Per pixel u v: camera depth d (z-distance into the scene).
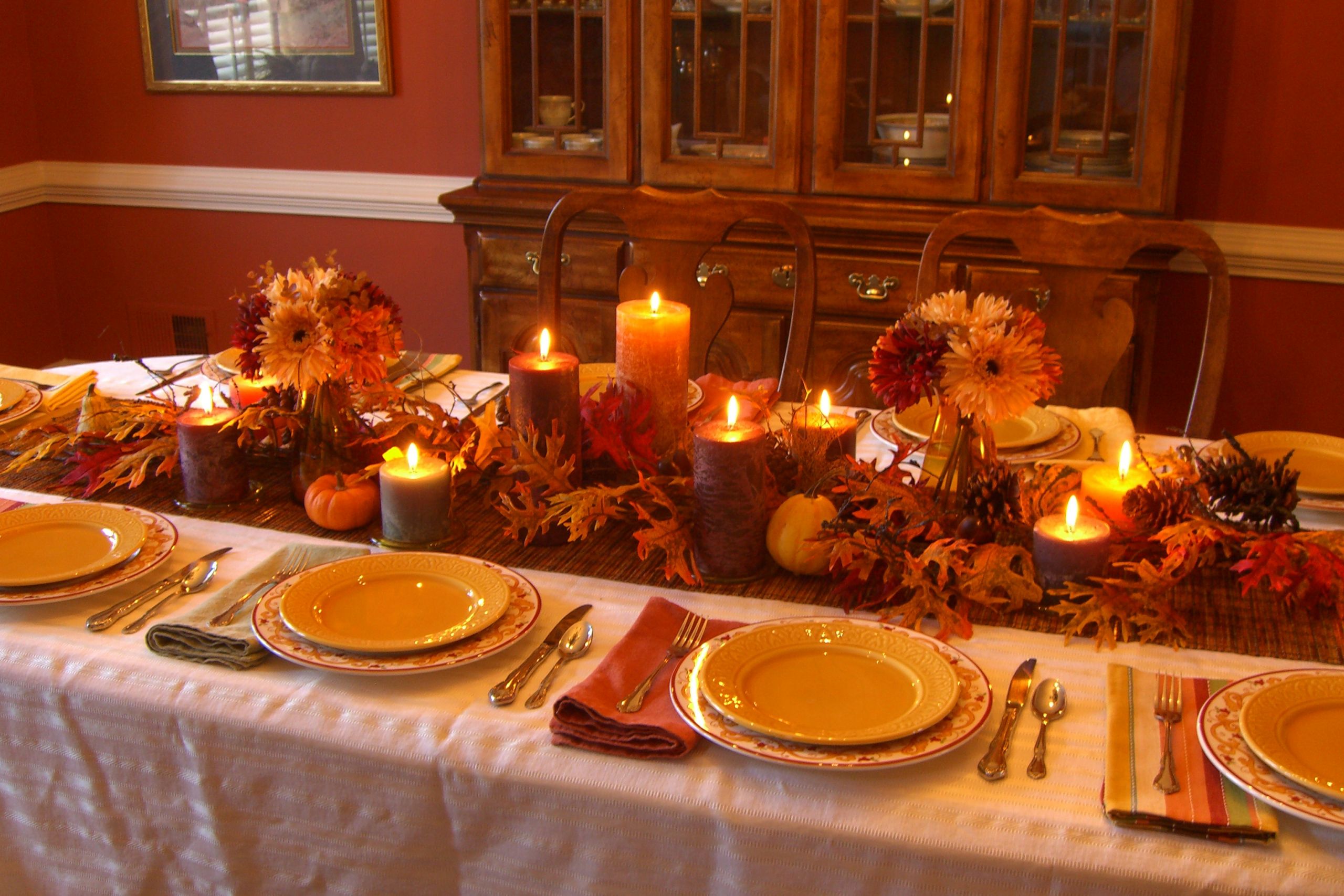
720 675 0.88
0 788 0.99
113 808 0.96
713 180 2.60
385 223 3.26
